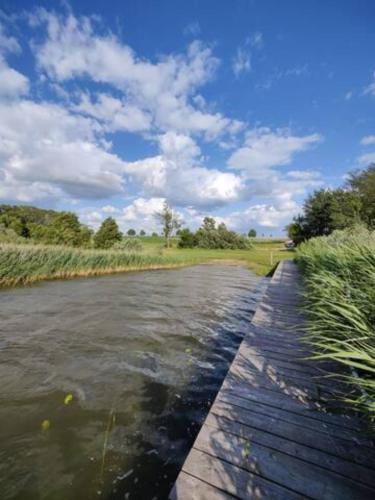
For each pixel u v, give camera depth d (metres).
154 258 17.34
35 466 2.08
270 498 1.29
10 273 9.58
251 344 3.19
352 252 3.57
